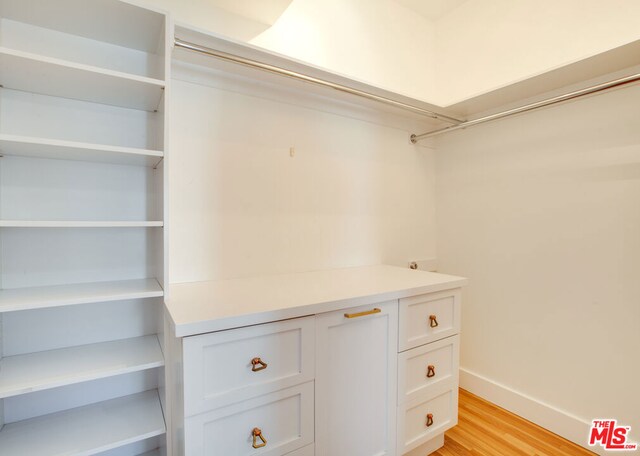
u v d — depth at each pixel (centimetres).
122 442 102
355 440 129
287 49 176
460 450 163
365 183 205
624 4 157
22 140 91
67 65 95
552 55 183
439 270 241
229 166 156
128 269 133
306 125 180
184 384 91
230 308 106
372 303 128
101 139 126
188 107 145
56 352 116
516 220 195
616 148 155
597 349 162
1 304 90
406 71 230
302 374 113
